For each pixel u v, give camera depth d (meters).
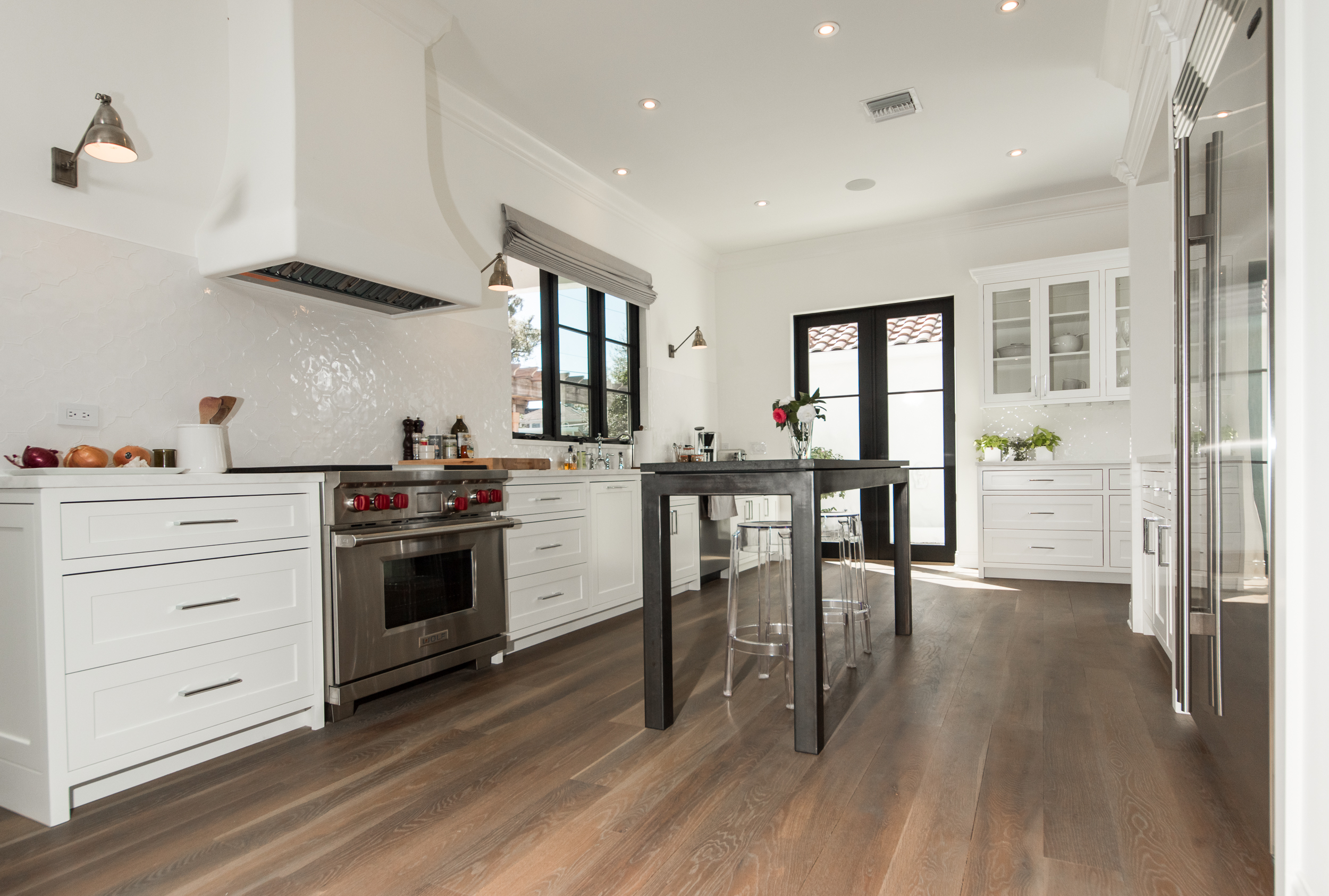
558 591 3.74
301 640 2.44
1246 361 1.56
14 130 2.23
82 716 1.87
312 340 3.10
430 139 3.67
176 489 2.10
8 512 1.88
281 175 2.56
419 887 1.51
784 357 6.48
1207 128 1.92
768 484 2.24
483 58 3.52
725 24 3.27
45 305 2.28
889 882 1.50
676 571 4.86
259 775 2.09
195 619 2.14
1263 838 1.49
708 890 1.48
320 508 2.53
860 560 3.33
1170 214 3.69
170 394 2.59
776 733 2.35
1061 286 5.19
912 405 6.07
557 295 4.83
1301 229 1.20
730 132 4.30
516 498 3.46
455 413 3.82
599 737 2.34
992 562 5.25
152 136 2.55
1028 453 5.44
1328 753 1.08
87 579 1.89
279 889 1.52
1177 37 2.54
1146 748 2.17
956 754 2.15
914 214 5.75
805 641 2.18
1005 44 3.45
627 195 5.27
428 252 2.92
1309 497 1.16
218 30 2.75
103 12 2.44
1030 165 4.82
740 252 6.63
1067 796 1.87
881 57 3.54
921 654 3.27
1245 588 1.59
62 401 2.31
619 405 5.45
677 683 2.92
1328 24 1.07
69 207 2.35
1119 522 4.92
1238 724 1.67
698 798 1.89
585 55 3.50
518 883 1.52
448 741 2.34
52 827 1.80
